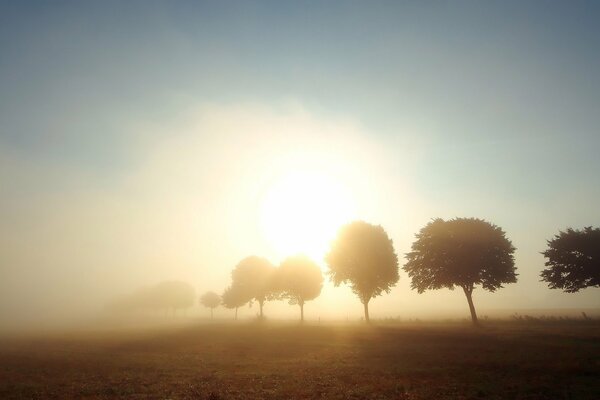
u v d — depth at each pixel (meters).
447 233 63.09
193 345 47.28
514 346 32.81
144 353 39.47
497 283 60.44
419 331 51.44
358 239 74.31
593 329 43.78
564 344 32.19
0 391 21.61
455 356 29.42
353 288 77.38
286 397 18.72
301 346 42.44
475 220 63.47
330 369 26.34
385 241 75.19
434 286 63.41
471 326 57.22
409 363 27.48
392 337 46.69
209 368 28.31
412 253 66.31
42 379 25.20
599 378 20.36
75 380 24.58
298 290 89.38
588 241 56.59
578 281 57.12
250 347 43.16
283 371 26.16
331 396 18.66
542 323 57.22
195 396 19.28
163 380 23.80
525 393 17.95
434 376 22.58
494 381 20.55
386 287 76.00
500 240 61.06
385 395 18.64
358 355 33.00
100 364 31.62
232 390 20.39
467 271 60.06
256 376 24.41
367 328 62.50
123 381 23.78
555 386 18.94
